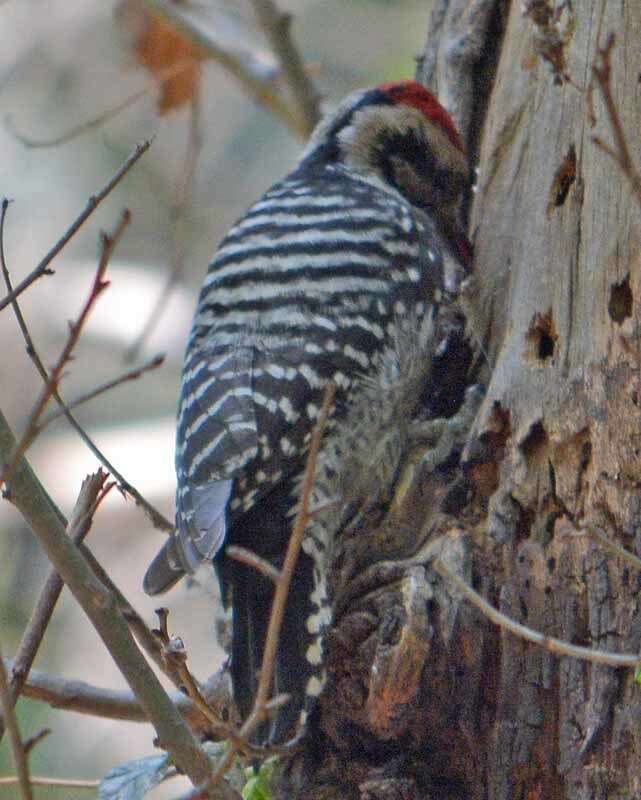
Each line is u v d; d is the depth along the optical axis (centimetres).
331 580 838
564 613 786
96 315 1572
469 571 809
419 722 793
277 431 809
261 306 863
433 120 1027
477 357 947
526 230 901
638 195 621
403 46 1634
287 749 658
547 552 803
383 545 854
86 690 872
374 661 778
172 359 1562
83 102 1659
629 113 842
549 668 782
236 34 1496
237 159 1684
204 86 1706
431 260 927
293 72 1305
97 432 1509
